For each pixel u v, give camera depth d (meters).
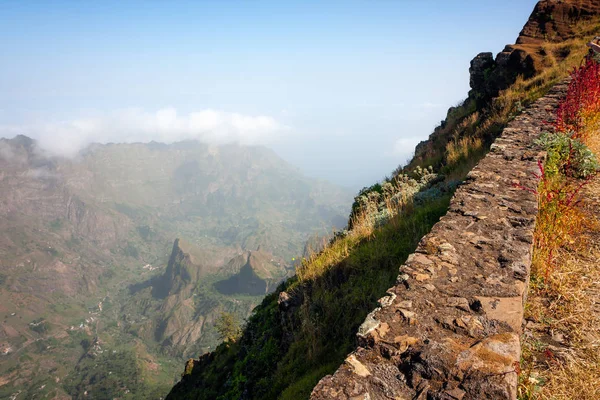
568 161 7.96
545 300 4.66
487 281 3.94
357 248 9.74
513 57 19.12
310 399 2.80
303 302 9.72
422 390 2.76
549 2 22.95
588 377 3.49
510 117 13.74
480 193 6.32
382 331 3.38
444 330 3.29
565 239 5.66
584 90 10.63
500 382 2.62
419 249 4.78
